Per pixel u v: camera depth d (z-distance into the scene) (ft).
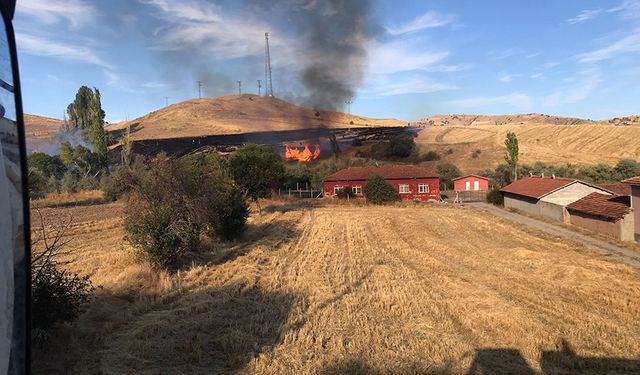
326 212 143.13
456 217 130.00
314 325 38.47
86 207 145.48
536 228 108.99
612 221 96.78
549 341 34.86
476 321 39.40
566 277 56.90
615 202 103.81
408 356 31.68
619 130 342.23
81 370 28.76
